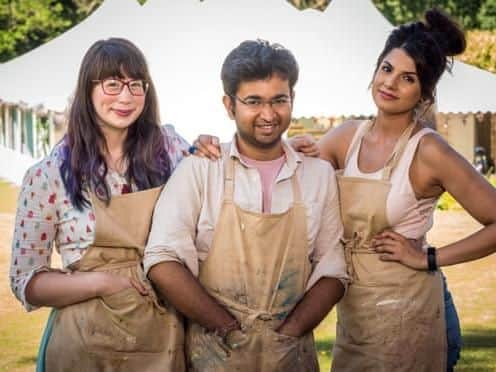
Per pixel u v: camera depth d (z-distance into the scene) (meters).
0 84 10.84
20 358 6.56
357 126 3.66
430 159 3.42
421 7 19.95
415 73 3.41
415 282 3.51
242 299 3.20
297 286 3.23
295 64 3.17
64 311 3.29
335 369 3.72
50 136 17.48
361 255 3.54
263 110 3.10
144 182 3.33
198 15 10.95
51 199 3.25
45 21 21.00
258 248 3.17
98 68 3.24
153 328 3.29
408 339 3.52
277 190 3.22
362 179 3.48
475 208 3.42
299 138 3.39
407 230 3.51
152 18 11.02
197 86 10.50
